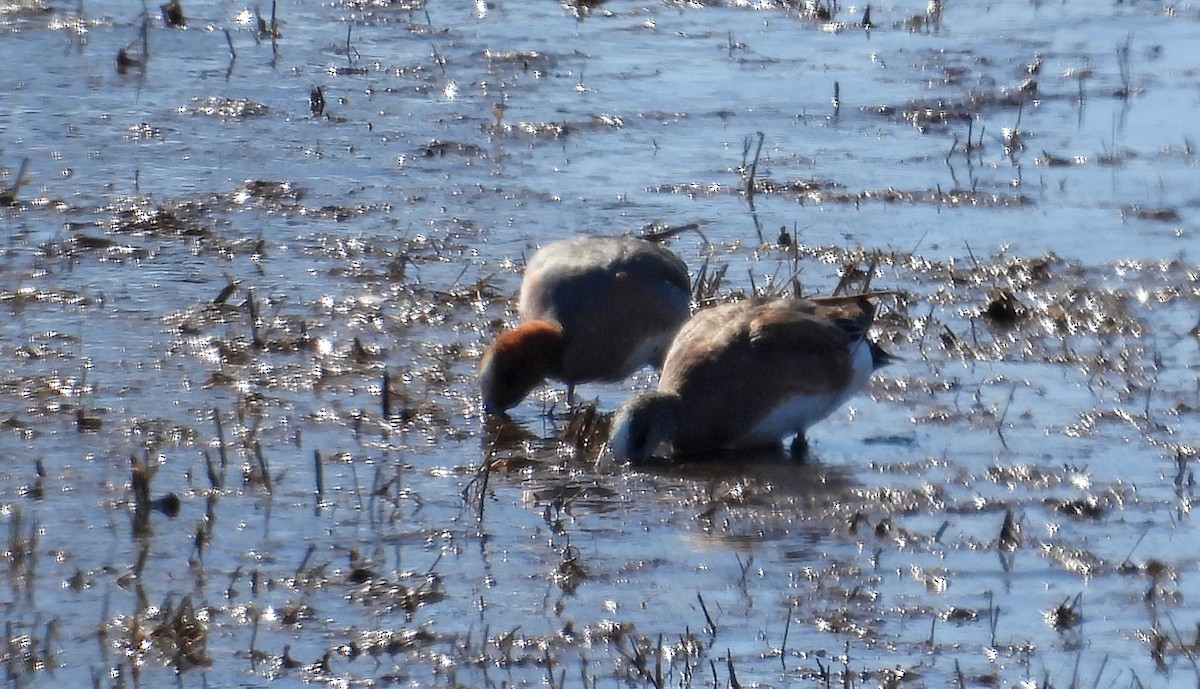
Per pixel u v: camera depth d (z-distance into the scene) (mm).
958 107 21703
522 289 13844
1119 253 16812
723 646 9180
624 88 21875
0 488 10797
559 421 12922
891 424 12773
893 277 15953
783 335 12234
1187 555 10516
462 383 13227
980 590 9984
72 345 13406
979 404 13133
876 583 10062
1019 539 10695
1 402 12195
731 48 24094
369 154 18859
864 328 12797
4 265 15117
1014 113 21609
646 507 11133
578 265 13492
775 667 8938
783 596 9820
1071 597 9898
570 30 24609
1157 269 16375
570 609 9547
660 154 19484
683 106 21297
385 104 20688
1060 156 19859
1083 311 15172
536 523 10750
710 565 10227
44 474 11008
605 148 19609
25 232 15969
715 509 11102
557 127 20094
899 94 22156
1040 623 9578
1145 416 12867
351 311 14539
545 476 11641
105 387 12602
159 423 11977
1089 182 18969
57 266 15180
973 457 12125
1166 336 14719
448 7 25500
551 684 8602
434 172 18422
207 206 17000
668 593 9828
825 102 21750
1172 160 19797
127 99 20266
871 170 19188
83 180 17516
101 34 22734
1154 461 12047
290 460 11539
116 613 9258
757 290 15289
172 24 23391
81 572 9664
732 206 17859
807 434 12672
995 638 9367
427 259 15922
